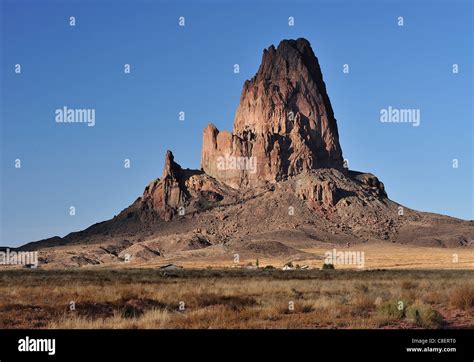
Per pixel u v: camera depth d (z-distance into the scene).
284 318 33.97
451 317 35.44
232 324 31.42
